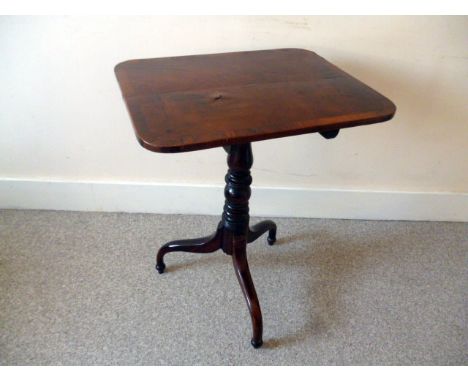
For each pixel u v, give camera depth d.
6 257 1.43
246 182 1.15
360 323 1.26
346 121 0.85
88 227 1.58
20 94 1.39
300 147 1.51
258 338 1.16
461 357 1.18
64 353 1.14
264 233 1.58
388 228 1.66
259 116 0.85
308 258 1.49
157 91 0.95
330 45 1.32
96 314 1.25
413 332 1.24
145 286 1.35
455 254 1.54
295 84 1.02
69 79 1.36
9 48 1.29
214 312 1.28
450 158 1.55
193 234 1.57
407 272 1.46
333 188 1.62
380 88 1.40
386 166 1.57
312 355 1.17
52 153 1.53
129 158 1.54
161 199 1.63
